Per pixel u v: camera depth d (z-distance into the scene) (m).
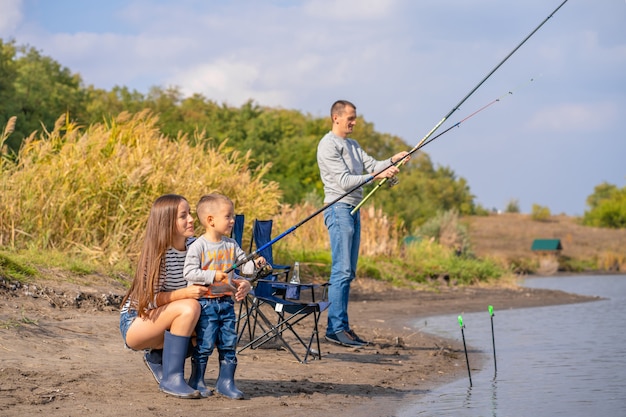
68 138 12.73
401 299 15.91
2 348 6.50
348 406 5.53
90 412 4.91
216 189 13.51
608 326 11.55
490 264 23.80
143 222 11.91
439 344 9.35
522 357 8.32
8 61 37.38
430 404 5.73
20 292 8.71
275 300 7.17
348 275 8.58
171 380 5.42
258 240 7.69
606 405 5.73
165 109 67.56
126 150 12.70
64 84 46.03
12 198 11.23
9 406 4.93
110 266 10.98
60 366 6.14
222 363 5.56
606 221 86.62
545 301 16.70
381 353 8.27
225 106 56.50
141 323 5.47
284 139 55.47
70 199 11.54
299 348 8.12
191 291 5.35
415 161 102.75
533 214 94.19
